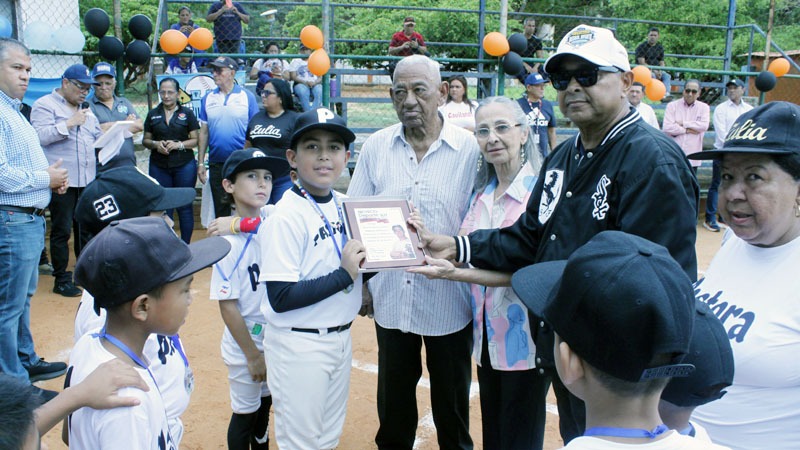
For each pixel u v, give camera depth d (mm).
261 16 14086
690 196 2430
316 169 2797
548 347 2586
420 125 3400
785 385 1990
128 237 1947
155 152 8258
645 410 1408
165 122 8188
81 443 1932
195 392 4617
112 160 7090
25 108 7582
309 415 2797
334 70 9398
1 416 1391
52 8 10305
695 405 1602
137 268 1930
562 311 1441
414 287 3359
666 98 13375
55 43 8547
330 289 2730
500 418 3240
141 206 2791
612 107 2551
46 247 8273
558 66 2600
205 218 8344
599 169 2570
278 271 2695
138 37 8344
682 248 2379
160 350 2350
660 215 2369
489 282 2990
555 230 2684
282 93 7516
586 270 1400
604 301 1349
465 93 8766
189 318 6066
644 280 1345
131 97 13414
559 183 2748
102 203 2719
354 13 14383
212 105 8023
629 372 1346
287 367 2783
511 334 3090
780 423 2016
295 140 2820
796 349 1969
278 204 2869
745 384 2049
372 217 2984
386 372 3545
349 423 4242
